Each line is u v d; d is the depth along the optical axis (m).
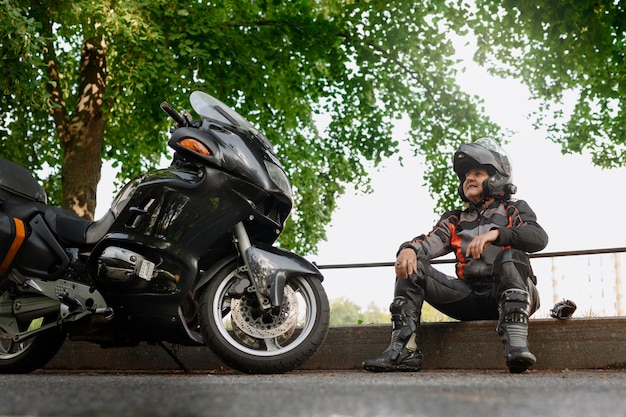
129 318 3.58
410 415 1.47
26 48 7.51
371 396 1.88
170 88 10.21
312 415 1.47
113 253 3.50
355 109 12.62
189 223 3.48
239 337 3.57
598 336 3.89
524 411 1.54
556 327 3.95
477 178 3.89
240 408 1.60
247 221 3.63
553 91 11.49
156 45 9.64
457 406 1.63
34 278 3.80
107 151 12.46
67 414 1.51
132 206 3.54
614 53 10.59
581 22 9.90
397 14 11.77
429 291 3.85
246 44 10.87
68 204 10.94
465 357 4.03
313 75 11.89
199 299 3.54
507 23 10.58
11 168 3.92
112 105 10.29
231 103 10.91
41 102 7.93
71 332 3.76
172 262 3.49
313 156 13.30
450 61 12.34
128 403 1.70
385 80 12.22
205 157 3.47
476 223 3.90
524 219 3.79
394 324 3.83
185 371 4.06
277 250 3.57
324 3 12.66
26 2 8.83
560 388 2.20
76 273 3.80
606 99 11.09
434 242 3.92
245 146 3.58
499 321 3.60
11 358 3.91
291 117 12.72
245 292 3.50
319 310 3.49
